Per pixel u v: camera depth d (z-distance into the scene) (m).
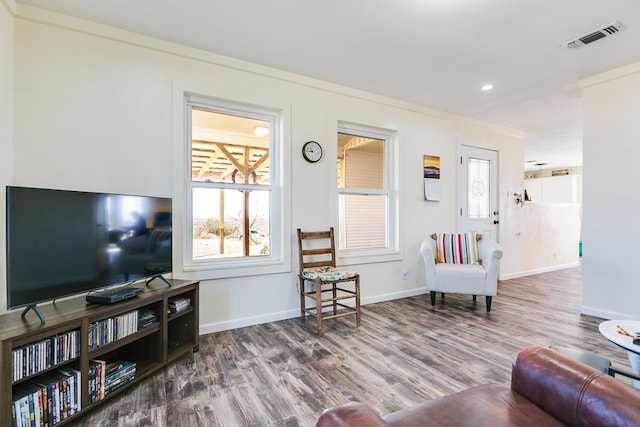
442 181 4.16
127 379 1.76
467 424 0.91
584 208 3.14
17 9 2.00
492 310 3.29
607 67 2.88
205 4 2.03
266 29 2.30
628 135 2.85
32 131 2.04
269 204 3.06
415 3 2.00
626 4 1.98
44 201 1.54
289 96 3.03
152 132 2.44
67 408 1.47
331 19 2.18
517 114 4.20
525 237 5.27
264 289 2.92
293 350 2.32
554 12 2.07
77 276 1.67
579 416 0.89
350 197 3.60
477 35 2.35
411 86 3.32
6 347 1.27
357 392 1.77
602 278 3.02
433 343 2.44
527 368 1.06
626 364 2.04
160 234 2.20
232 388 1.82
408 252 3.86
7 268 1.40
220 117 2.89
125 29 2.31
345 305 3.18
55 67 2.12
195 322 2.29
